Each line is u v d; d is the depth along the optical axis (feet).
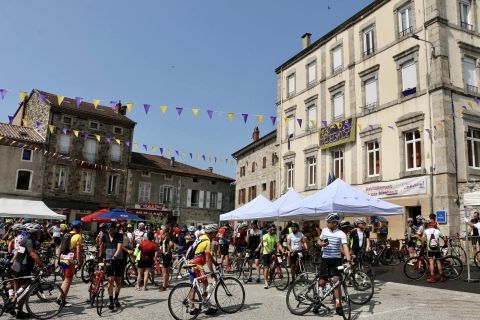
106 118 119.24
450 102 58.18
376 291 33.86
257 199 58.80
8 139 102.63
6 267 30.48
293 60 93.66
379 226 64.23
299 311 25.75
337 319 24.22
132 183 125.29
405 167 62.39
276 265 36.99
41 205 67.92
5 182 101.96
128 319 24.52
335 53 81.25
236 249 53.01
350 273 28.02
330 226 25.76
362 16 74.23
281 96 97.35
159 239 46.03
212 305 26.04
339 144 75.77
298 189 87.20
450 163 55.98
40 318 24.61
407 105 63.10
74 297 31.86
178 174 136.15
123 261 28.45
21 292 24.32
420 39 58.59
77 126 114.62
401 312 25.68
